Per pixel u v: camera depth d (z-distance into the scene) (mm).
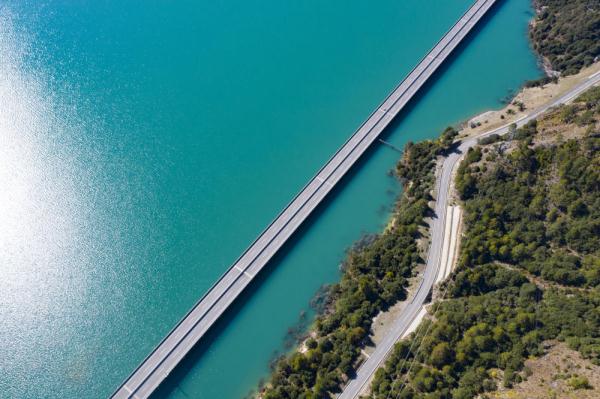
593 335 150125
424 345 161125
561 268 170875
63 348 177750
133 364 176375
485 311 164000
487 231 187125
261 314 191125
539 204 186625
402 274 190500
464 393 143875
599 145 185875
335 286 192125
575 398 132125
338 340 174250
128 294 190500
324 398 162125
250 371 177875
